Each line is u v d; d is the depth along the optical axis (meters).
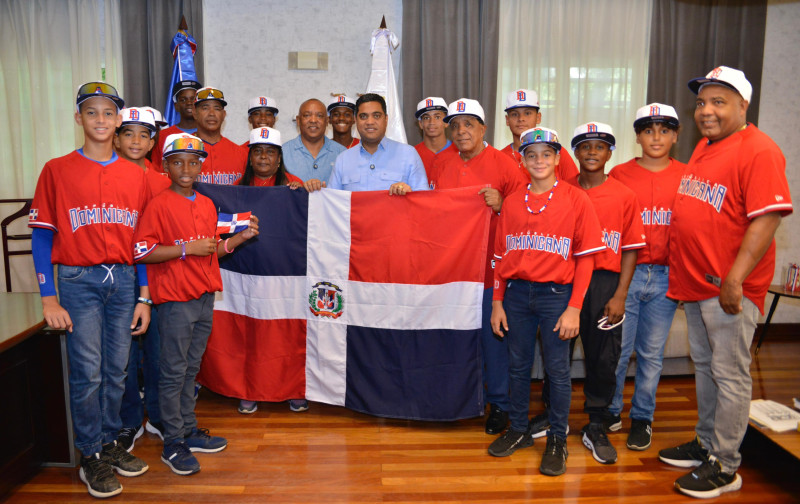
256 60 4.45
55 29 4.38
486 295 2.72
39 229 2.10
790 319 4.67
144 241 2.21
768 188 1.92
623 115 4.52
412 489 2.20
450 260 2.69
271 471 2.33
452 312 2.70
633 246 2.42
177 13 4.25
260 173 2.98
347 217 2.80
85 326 2.12
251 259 2.87
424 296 2.72
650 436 2.59
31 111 4.40
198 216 2.35
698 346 2.33
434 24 4.26
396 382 2.77
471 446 2.59
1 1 4.32
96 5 4.34
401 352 2.76
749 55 4.41
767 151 1.95
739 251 1.99
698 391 2.36
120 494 2.15
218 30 4.41
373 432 2.72
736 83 2.02
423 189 2.90
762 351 4.21
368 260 2.78
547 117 4.51
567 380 2.34
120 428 2.38
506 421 2.74
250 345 2.90
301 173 3.25
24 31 4.34
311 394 2.90
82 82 4.37
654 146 2.52
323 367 2.86
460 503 2.10
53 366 2.31
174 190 2.34
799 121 4.60
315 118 3.17
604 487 2.23
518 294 2.35
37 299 2.57
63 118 4.45
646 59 4.50
